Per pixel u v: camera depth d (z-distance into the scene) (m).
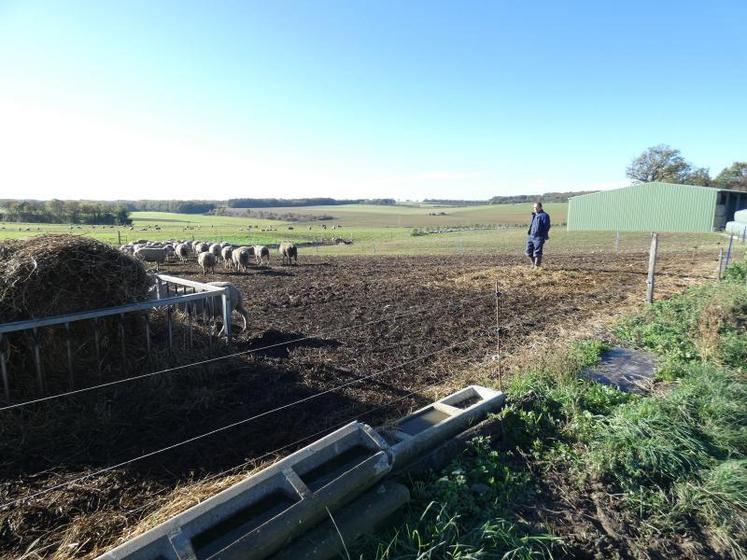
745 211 30.61
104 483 4.11
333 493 3.07
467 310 10.67
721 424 4.69
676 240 32.12
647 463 4.12
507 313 10.30
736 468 3.92
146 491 4.02
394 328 9.15
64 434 4.88
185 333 7.53
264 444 4.75
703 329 7.36
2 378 5.42
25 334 5.58
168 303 6.46
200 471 4.30
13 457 4.48
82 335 6.06
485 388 5.28
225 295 7.59
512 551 3.08
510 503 3.67
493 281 14.40
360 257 26.38
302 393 6.01
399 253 29.11
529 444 4.53
